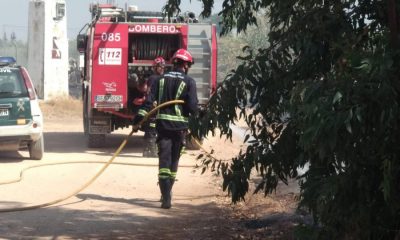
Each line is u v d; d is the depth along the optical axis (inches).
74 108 1142.3
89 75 636.7
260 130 231.9
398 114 160.6
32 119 512.4
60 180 444.8
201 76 637.9
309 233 185.5
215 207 359.3
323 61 207.9
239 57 224.4
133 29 618.5
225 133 228.2
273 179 237.9
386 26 193.5
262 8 234.7
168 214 339.9
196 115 231.5
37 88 1241.4
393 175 166.9
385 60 156.3
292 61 218.5
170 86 348.8
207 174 477.1
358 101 155.7
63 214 333.1
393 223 179.5
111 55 613.9
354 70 161.3
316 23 206.1
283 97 221.6
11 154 568.7
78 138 754.8
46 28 1234.6
